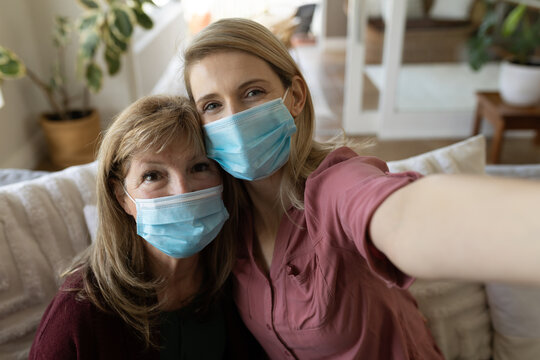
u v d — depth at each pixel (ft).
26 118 11.29
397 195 1.64
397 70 12.34
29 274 3.64
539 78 10.40
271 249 3.15
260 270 3.05
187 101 2.88
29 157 11.20
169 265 3.17
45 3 11.09
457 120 13.05
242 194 3.20
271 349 3.25
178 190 2.80
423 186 1.56
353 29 12.15
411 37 12.09
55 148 11.00
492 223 1.28
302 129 2.99
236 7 16.15
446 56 12.38
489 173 4.69
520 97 10.80
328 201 2.35
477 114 12.02
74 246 3.92
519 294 3.99
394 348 2.98
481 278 1.31
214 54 2.56
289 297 2.88
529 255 1.19
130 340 3.05
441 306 4.17
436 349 3.51
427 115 12.94
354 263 2.68
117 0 9.81
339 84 18.31
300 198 2.89
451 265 1.36
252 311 3.17
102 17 9.92
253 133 2.62
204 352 3.32
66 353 2.84
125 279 3.00
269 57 2.62
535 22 12.14
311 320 2.79
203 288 3.38
